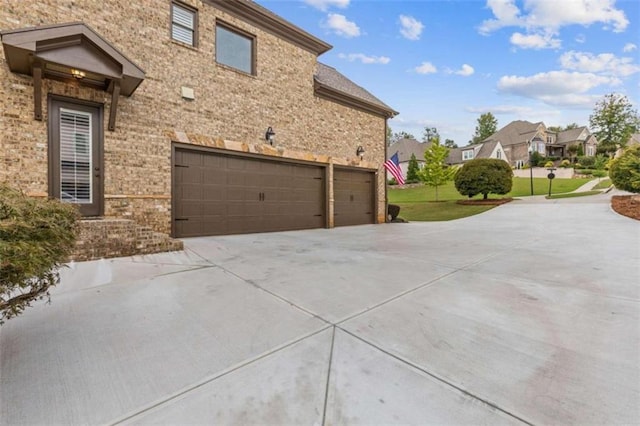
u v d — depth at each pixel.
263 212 9.27
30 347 2.28
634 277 4.13
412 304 3.19
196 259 5.34
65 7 5.92
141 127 6.82
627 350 2.23
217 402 1.68
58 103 5.89
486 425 1.51
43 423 1.53
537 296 3.42
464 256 5.67
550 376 1.92
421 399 1.71
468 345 2.33
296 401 1.69
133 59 6.71
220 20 8.16
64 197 5.95
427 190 29.48
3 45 4.73
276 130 9.40
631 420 1.54
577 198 18.25
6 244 1.80
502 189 19.06
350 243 7.28
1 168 5.34
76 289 3.66
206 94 7.86
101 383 1.85
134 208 6.72
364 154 12.34
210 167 8.10
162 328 2.62
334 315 2.91
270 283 3.94
